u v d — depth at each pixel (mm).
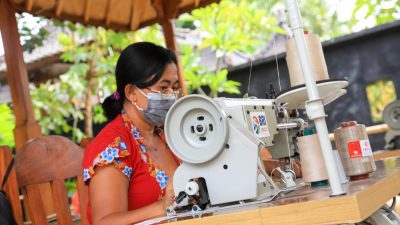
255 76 6961
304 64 1467
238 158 1716
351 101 6801
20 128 3541
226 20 7570
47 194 2967
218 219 1459
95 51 7621
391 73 6555
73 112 7930
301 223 1363
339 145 1827
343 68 6797
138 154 2227
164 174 2262
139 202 2195
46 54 7598
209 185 1745
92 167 2084
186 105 1735
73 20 3996
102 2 4059
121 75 2324
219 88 6758
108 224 1956
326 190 1613
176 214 1725
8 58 3578
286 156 2166
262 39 10898
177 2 4281
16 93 3557
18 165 2398
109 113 2420
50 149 2555
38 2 3723
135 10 4234
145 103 2281
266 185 1784
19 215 2234
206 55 8984
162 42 7723
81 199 2672
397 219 2041
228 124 1726
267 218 1400
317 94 1442
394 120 4707
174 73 2342
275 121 2041
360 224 1809
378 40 6609
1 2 3562
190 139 1745
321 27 16312
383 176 1736
